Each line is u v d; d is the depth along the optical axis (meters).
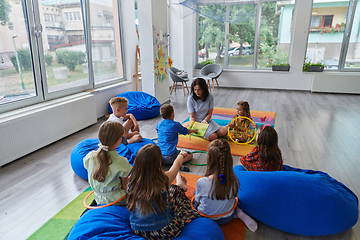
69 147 3.40
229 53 7.92
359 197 2.27
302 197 1.80
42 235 1.81
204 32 7.95
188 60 7.94
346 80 6.78
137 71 5.77
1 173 2.72
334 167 2.84
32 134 3.14
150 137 3.77
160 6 5.36
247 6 3.93
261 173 2.04
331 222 1.74
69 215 2.02
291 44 7.29
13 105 3.20
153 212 1.47
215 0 3.95
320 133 3.89
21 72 3.30
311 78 7.20
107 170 1.67
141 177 1.44
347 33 6.86
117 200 1.78
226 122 4.41
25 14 3.26
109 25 5.12
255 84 7.71
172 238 1.52
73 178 2.62
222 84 7.98
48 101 3.69
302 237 1.82
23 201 2.24
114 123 1.69
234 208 1.87
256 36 7.52
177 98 6.49
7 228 1.92
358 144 3.47
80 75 4.41
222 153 1.67
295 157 3.08
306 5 6.71
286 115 4.86
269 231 1.88
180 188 1.85
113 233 1.50
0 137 2.76
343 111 5.14
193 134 3.65
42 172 2.74
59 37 3.86
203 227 1.62
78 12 4.20
